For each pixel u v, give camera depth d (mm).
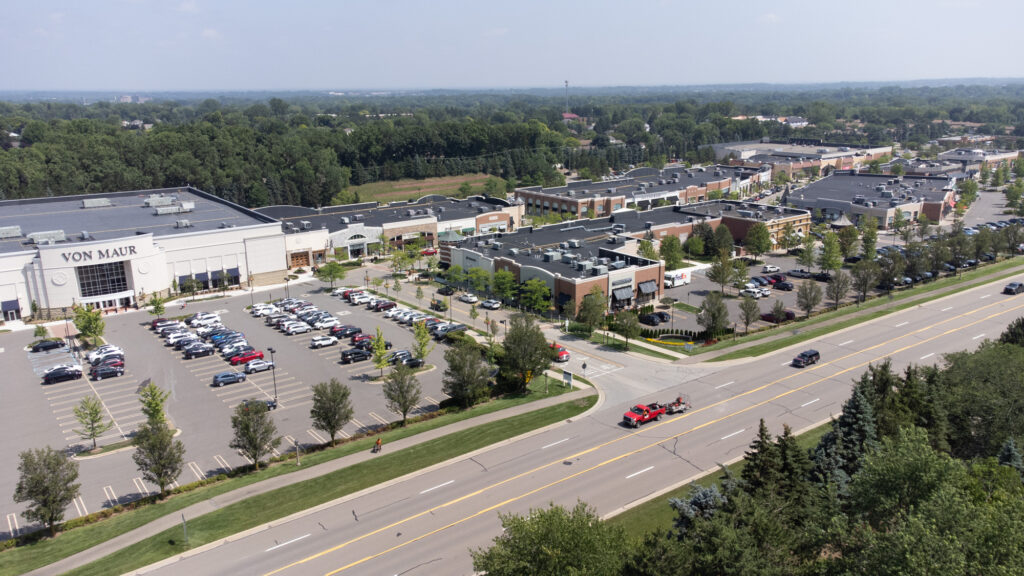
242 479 60719
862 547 37000
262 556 49406
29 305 110125
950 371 68688
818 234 167750
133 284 116938
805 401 76000
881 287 127000
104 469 63344
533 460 63531
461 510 55281
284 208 167500
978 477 46062
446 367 89500
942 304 114000
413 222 158875
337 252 146375
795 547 40969
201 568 48000
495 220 171500
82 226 134750
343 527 53031
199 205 162875
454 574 47250
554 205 188625
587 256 124250
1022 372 61562
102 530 52875
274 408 76500
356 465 62812
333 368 89000
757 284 125500
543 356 80125
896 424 56656
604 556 37969
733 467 61156
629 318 96625
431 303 116500
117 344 98625
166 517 54406
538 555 37688
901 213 174875
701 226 153750
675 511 53219
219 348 96062
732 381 82438
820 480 51625
